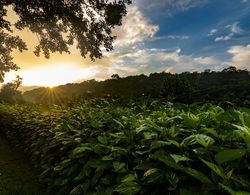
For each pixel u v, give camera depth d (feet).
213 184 7.06
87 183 11.33
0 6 58.34
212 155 8.14
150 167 8.72
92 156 12.06
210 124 10.58
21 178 25.07
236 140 8.79
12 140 40.93
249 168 7.29
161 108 16.63
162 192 8.34
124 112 18.57
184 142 8.67
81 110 24.59
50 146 16.98
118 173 10.28
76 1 59.11
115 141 11.63
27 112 43.73
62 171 14.90
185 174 7.87
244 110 10.53
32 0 57.16
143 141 10.19
